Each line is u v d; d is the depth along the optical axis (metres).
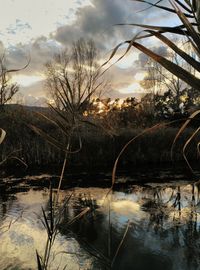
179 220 8.23
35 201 9.74
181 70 0.99
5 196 10.38
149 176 13.75
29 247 6.46
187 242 6.91
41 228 7.45
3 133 1.29
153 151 16.69
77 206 9.09
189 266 5.94
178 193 10.95
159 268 5.84
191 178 13.25
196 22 1.02
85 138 15.53
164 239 7.05
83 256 6.01
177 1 1.09
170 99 19.23
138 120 18.48
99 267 5.52
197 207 9.31
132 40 1.04
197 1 1.02
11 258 6.02
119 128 16.97
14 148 14.51
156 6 1.15
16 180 12.71
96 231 7.29
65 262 5.77
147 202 9.82
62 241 6.75
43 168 14.98
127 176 13.77
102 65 1.12
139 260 6.11
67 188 11.52
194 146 16.06
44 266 1.98
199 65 1.00
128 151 16.31
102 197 10.27
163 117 18.17
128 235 7.15
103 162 15.95
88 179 13.08
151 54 1.03
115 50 1.09
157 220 8.22
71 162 15.38
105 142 15.95
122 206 9.35
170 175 13.89
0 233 7.12
